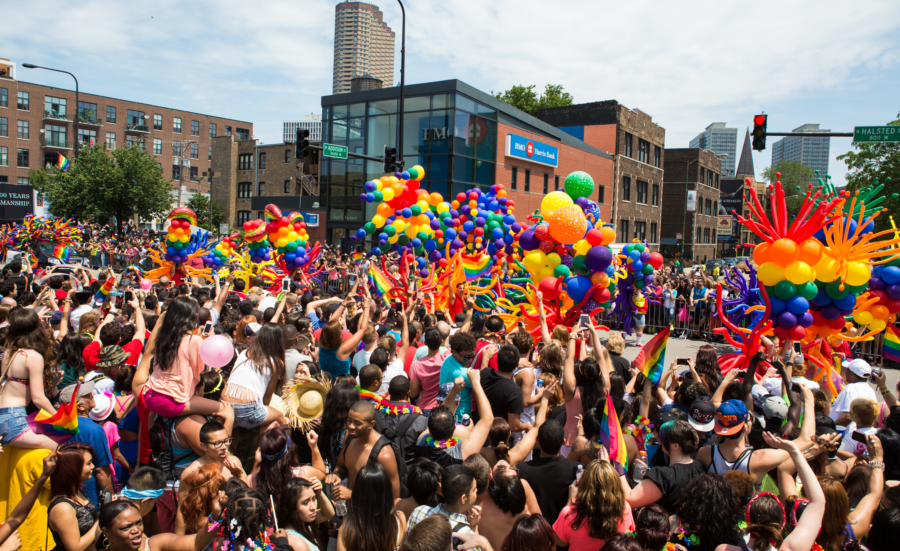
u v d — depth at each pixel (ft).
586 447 14.66
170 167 257.14
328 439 14.49
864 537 12.39
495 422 14.52
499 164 100.63
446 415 14.07
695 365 21.84
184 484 11.51
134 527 10.42
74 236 83.51
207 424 12.39
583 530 11.45
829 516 11.42
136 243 102.01
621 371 21.63
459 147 92.94
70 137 235.20
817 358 25.59
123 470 15.48
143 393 13.64
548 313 31.24
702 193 195.52
